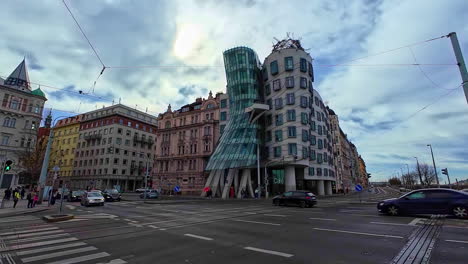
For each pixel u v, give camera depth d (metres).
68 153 79.75
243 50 48.53
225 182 43.44
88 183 70.62
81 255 6.51
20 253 6.79
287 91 43.09
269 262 5.72
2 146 46.91
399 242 7.32
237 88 47.41
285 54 44.62
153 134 82.44
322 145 50.41
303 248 6.87
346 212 15.35
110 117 72.44
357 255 6.13
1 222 12.74
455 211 11.64
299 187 44.41
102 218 14.13
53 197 25.67
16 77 52.44
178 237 8.61
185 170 53.59
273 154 42.78
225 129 46.47
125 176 70.75
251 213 15.92
